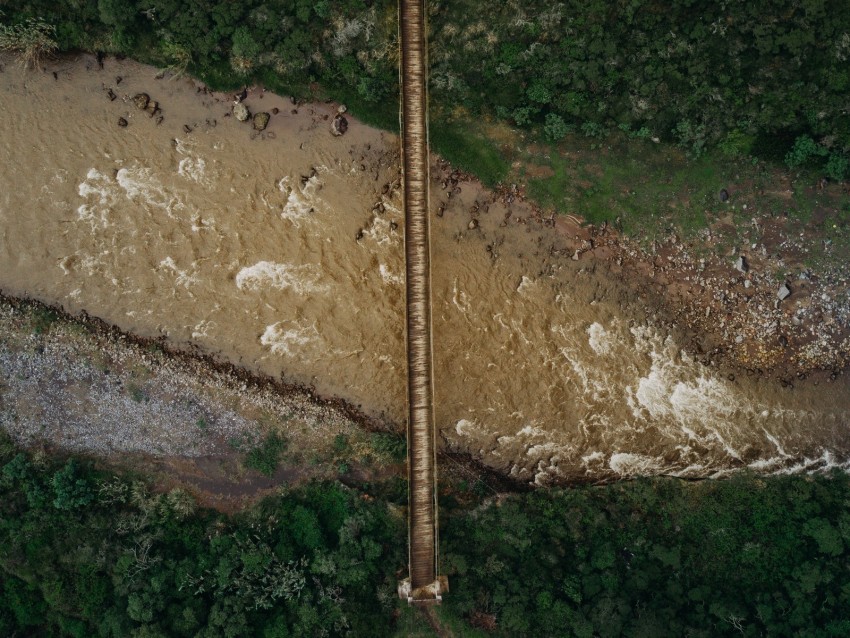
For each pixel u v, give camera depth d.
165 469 36.53
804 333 37.00
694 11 34.03
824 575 32.97
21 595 34.03
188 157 37.34
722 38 34.22
